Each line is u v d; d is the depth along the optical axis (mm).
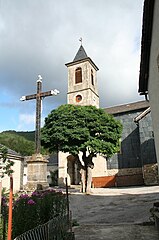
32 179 16453
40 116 18609
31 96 19234
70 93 37656
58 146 19375
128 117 33031
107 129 19281
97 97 39375
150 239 6465
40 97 19016
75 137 18078
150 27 8094
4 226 5035
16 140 68500
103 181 30453
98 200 15656
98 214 11438
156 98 8156
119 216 10570
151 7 7613
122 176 29875
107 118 19641
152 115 9242
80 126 18641
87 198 16672
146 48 8727
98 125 18859
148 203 13047
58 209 6977
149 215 9906
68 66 39438
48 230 4867
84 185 19922
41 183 16359
